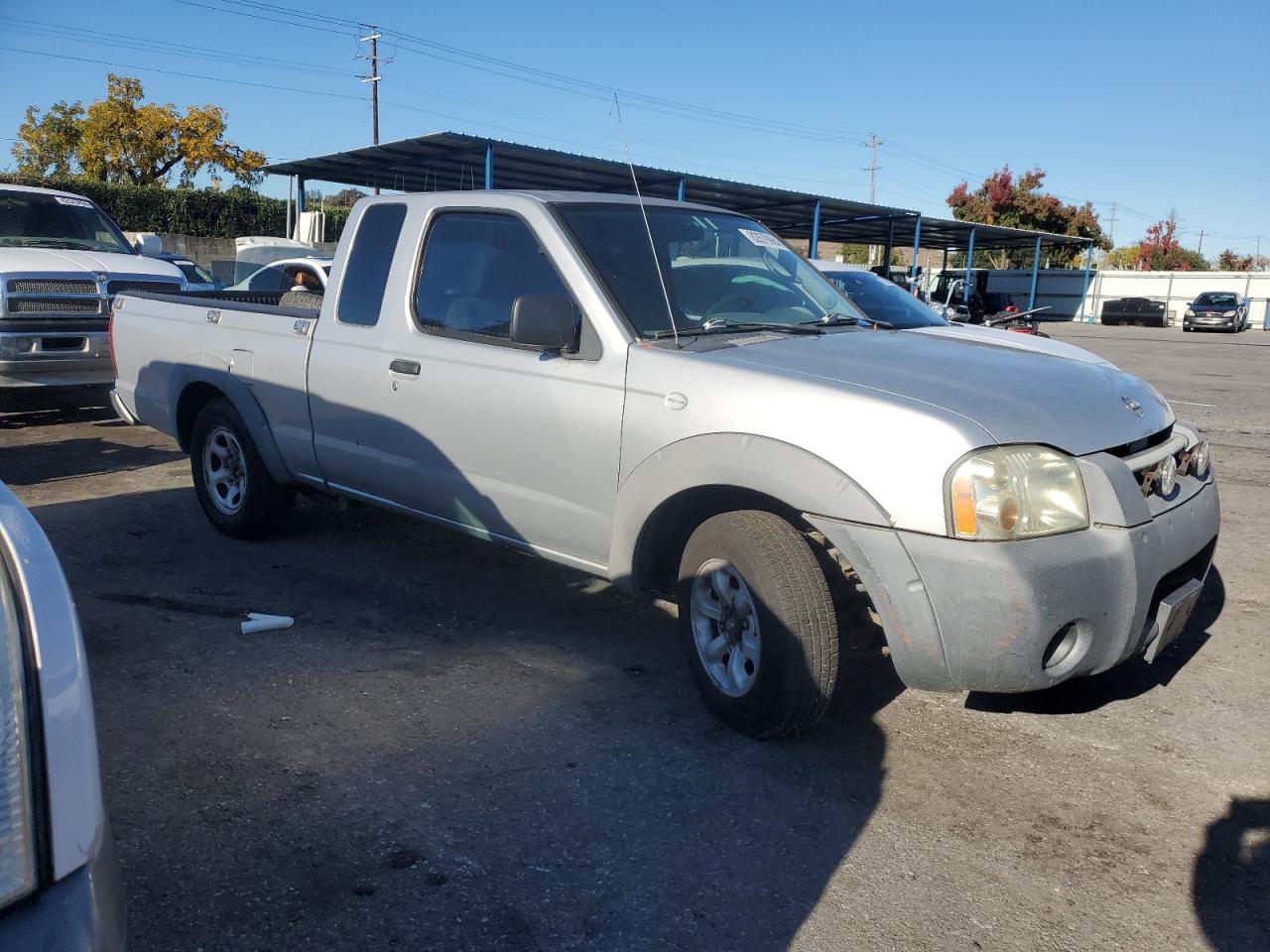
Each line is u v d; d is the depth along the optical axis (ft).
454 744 11.44
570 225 13.23
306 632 14.64
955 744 11.68
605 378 12.22
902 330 14.58
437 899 8.75
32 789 4.66
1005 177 167.63
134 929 8.25
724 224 15.24
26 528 5.55
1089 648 10.12
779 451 10.63
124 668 13.20
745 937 8.37
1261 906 8.88
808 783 10.75
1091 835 9.93
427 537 19.33
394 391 14.74
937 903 8.84
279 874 9.04
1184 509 11.34
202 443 18.86
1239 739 11.93
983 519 9.69
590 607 15.92
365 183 75.10
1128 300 138.00
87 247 33.30
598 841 9.64
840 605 11.41
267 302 26.18
